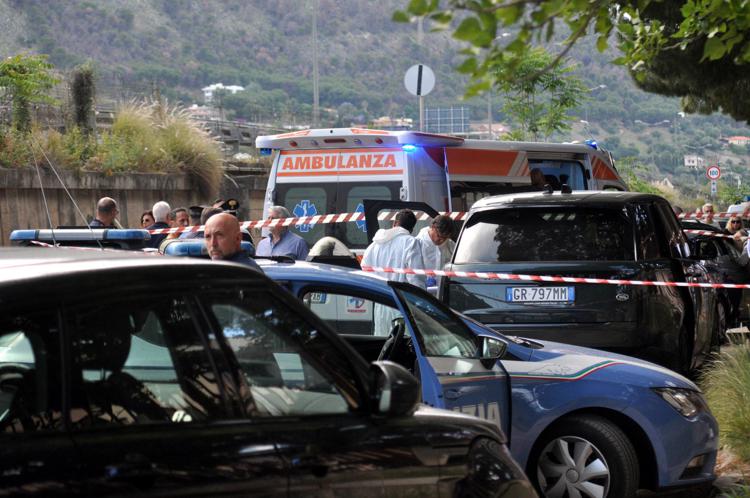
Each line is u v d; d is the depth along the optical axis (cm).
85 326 608
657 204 1995
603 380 1327
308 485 670
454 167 2892
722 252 3491
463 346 1279
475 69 690
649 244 1877
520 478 845
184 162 4391
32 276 601
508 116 5222
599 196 1911
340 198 2805
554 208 1891
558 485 1331
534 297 1817
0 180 3541
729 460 1653
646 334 1791
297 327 725
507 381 1281
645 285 1797
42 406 584
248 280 706
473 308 1844
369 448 720
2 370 591
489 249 1881
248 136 6419
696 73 3378
